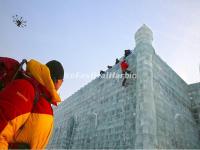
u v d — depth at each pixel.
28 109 1.03
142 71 12.44
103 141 13.91
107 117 14.48
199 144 15.65
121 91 13.96
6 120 0.93
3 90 1.03
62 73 1.44
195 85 17.59
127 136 11.90
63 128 21.45
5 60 1.20
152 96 11.66
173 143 12.34
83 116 18.09
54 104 1.26
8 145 1.03
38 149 1.12
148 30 13.91
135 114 11.94
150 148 9.91
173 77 15.78
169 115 13.16
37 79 1.19
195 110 16.86
